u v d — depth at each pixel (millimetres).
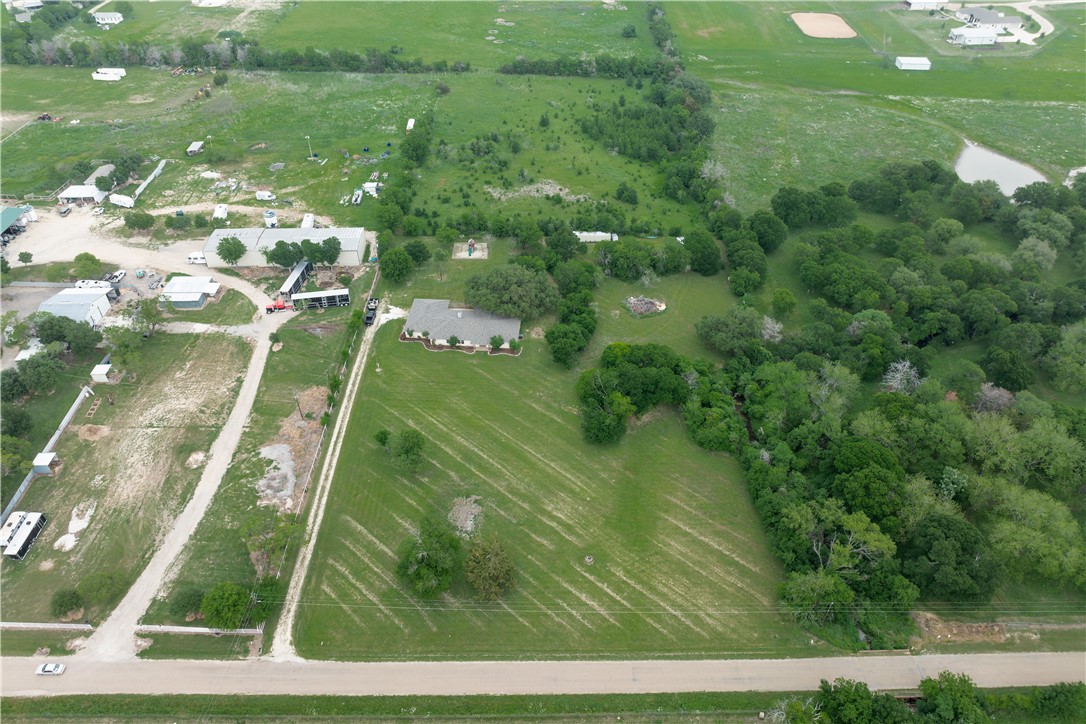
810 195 160125
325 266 146000
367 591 86625
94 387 115375
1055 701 73812
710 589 87875
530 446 107500
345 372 120062
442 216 162375
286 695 75938
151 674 77938
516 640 82000
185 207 165750
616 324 132625
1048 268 145500
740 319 123750
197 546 91375
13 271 142250
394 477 101812
